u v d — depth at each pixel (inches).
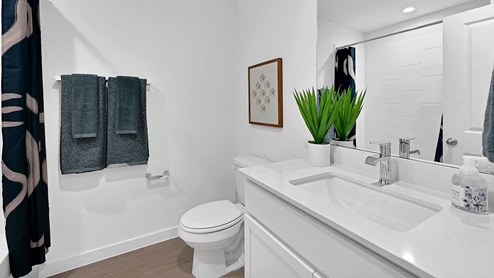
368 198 40.9
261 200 43.1
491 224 27.0
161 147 83.9
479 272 19.4
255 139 86.4
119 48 75.0
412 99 40.4
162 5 81.3
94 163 70.1
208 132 92.6
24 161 52.5
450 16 35.3
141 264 73.7
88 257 73.7
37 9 59.1
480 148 32.9
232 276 68.5
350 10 50.0
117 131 72.5
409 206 35.6
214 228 62.0
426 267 20.1
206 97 91.4
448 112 36.0
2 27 49.6
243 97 92.5
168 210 86.9
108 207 76.6
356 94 49.7
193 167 90.5
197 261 67.8
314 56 59.2
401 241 23.9
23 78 51.7
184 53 86.0
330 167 51.6
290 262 36.2
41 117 60.4
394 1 42.5
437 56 36.9
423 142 39.2
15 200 51.4
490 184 31.8
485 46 32.0
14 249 51.6
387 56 43.8
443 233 25.3
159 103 82.6
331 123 51.4
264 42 77.9
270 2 74.1
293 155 69.0
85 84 67.7
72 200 71.2
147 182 82.4
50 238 66.4
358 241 25.4
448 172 36.1
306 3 60.8
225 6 93.0
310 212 31.6
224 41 93.7
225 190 97.6
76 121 66.8
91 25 70.8
